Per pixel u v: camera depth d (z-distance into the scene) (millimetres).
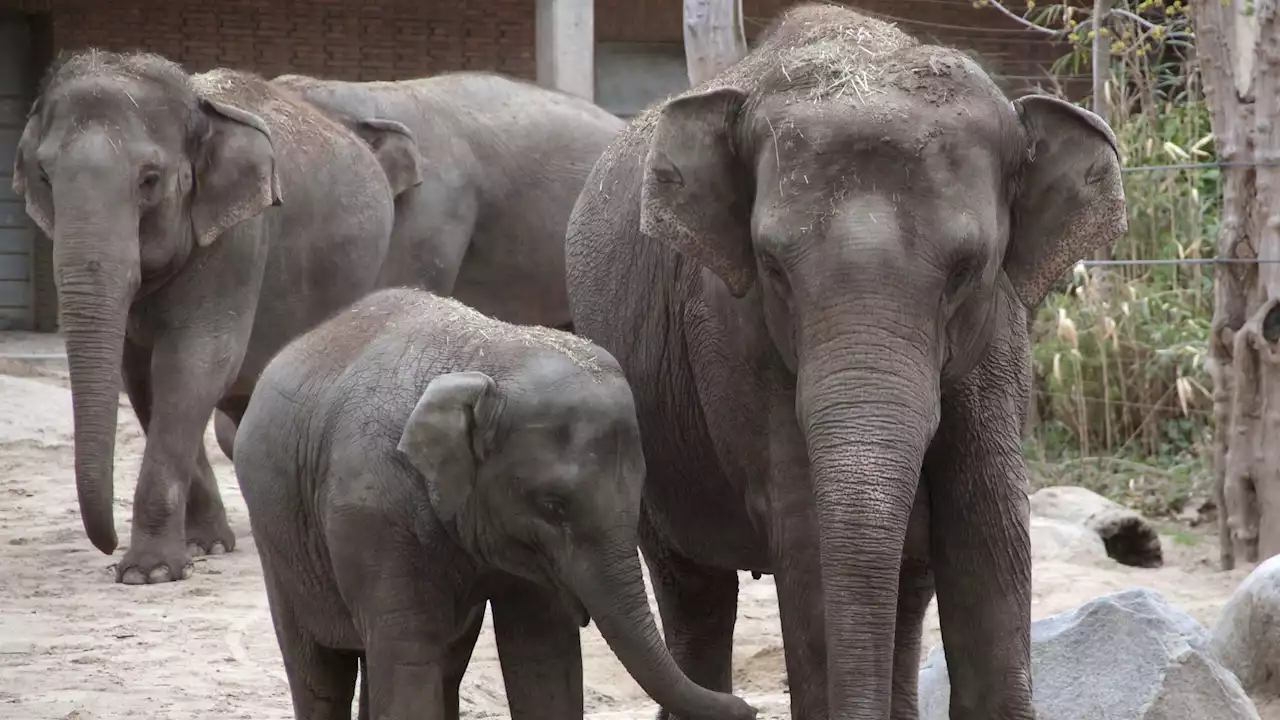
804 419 6098
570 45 24312
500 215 17891
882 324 5984
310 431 7590
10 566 13906
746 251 6531
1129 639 8461
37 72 30609
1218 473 14352
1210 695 8328
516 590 7551
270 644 11391
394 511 7168
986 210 6148
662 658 6902
